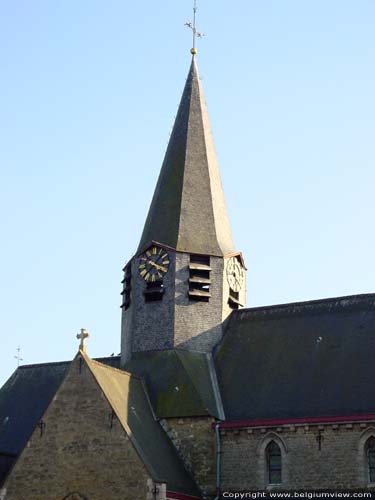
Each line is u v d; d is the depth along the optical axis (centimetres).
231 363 5119
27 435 5406
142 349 5266
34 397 5691
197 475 4669
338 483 4397
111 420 4384
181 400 4850
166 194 5609
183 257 5334
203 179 5650
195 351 5194
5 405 5731
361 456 4388
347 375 4700
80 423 4441
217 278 5369
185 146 5731
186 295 5284
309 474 4469
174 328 5203
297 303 5244
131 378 4953
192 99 5919
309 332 5047
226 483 4625
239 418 4778
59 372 5809
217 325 5291
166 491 4228
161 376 5034
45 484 4403
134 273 5447
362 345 4812
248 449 4638
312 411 4619
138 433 4488
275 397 4788
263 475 4562
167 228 5456
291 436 4569
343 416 4475
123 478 4259
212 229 5494
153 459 4409
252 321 5297
